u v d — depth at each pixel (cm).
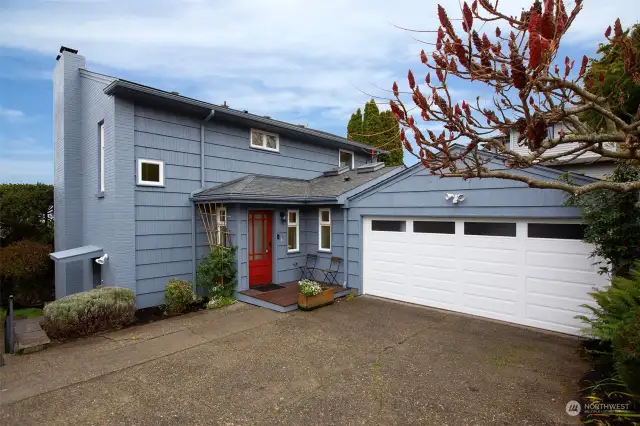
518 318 656
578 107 311
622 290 428
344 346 554
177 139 887
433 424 348
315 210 1016
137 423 354
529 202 632
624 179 501
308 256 1028
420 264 792
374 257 879
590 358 492
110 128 795
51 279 1134
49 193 1273
